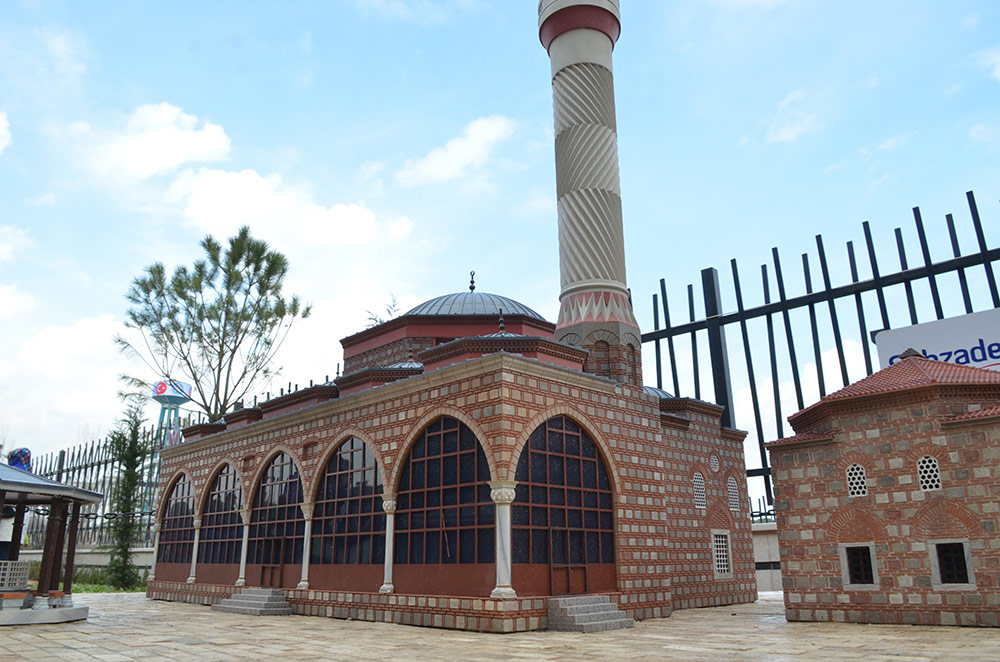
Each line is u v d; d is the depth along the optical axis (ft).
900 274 83.20
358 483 76.38
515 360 63.67
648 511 74.79
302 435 85.66
